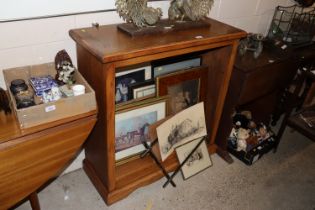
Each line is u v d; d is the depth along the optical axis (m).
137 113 1.60
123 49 1.17
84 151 1.80
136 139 1.69
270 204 1.73
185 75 1.68
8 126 1.10
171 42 1.29
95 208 1.60
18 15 1.22
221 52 1.65
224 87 1.73
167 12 1.67
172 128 1.63
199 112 1.74
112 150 1.43
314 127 1.90
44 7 1.26
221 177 1.88
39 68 1.36
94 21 1.45
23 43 1.30
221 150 2.03
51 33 1.35
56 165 1.26
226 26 1.60
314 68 1.99
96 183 1.69
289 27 2.23
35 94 1.22
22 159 1.11
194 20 1.56
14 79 1.31
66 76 1.28
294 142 2.28
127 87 1.57
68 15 1.35
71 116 1.17
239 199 1.74
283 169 2.00
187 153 1.81
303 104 2.53
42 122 1.11
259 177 1.91
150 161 1.78
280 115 2.47
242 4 2.07
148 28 1.38
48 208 1.58
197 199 1.71
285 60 1.89
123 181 1.66
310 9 2.48
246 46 1.88
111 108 1.28
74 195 1.67
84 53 1.32
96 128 1.46
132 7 1.32
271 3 2.27
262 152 2.04
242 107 2.22
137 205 1.64
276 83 1.98
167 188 1.76
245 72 1.66
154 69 1.60
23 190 1.20
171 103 1.71
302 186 1.88
